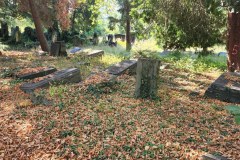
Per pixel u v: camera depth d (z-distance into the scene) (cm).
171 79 606
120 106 395
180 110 392
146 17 949
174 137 300
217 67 779
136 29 1114
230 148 280
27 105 391
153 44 1243
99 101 413
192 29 872
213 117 370
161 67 736
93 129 314
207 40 891
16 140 288
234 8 657
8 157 259
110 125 326
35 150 271
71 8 1532
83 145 279
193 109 399
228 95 448
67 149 271
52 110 372
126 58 870
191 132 316
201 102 436
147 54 939
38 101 405
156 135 303
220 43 930
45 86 470
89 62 755
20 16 1520
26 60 788
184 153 264
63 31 1631
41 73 554
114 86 487
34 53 954
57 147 275
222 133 318
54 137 295
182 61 824
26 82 508
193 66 770
